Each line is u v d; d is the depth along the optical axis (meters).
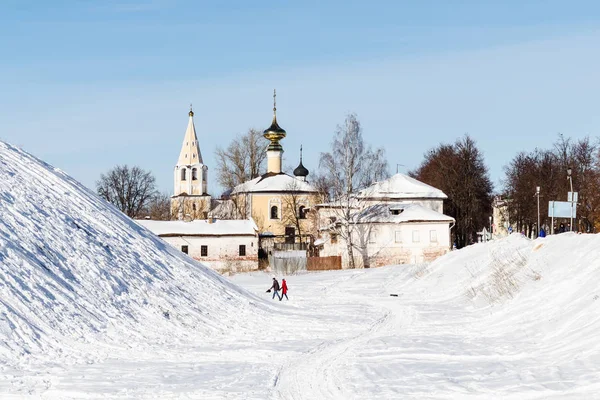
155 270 40.22
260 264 103.50
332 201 100.94
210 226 100.69
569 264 39.72
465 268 56.94
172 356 28.06
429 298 52.03
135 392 21.00
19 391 20.86
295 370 24.97
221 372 24.47
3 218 34.78
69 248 36.03
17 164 42.72
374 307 47.22
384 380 22.41
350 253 91.62
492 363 24.56
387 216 95.50
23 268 31.47
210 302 39.84
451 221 95.25
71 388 21.36
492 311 39.28
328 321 39.78
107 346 28.94
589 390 19.39
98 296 33.34
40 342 27.23
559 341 26.97
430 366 24.52
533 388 20.03
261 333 35.09
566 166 108.06
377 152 95.81
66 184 44.19
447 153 123.69
